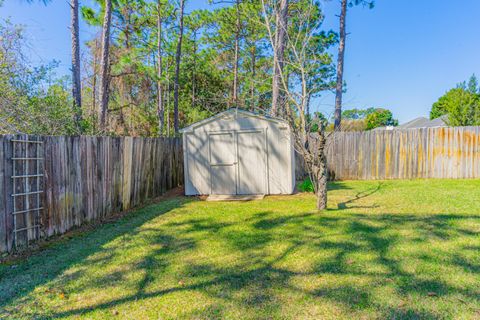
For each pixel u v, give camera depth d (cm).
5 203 346
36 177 389
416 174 938
